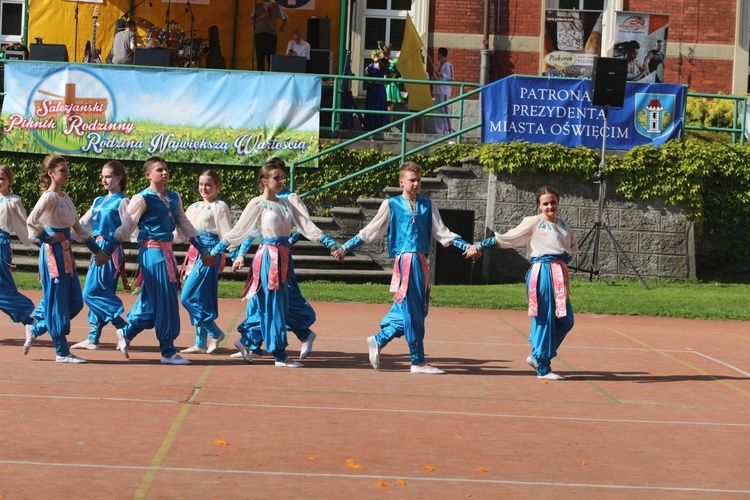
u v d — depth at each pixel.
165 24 24.78
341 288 17.36
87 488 5.89
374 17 26.48
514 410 8.59
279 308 10.13
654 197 19.62
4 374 9.23
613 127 19.61
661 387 9.92
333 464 6.63
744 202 20.28
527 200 19.58
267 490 5.99
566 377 10.27
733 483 6.53
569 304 10.12
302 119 20.11
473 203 19.86
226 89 20.06
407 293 10.08
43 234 9.81
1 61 19.95
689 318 15.74
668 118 19.69
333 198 20.20
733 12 25.83
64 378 9.16
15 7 26.39
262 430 7.48
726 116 22.19
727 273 20.56
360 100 25.84
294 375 9.80
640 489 6.32
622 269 19.56
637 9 25.62
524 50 25.83
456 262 18.81
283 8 24.52
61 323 9.89
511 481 6.39
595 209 19.61
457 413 8.36
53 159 9.97
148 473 6.25
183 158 19.98
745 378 10.56
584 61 25.64
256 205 10.19
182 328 12.95
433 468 6.61
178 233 10.48
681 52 25.83
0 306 10.63
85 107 19.94
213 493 5.89
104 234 10.76
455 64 25.75
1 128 19.94
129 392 8.64
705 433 8.00
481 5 25.73
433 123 23.69
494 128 19.56
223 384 9.18
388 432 7.59
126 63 21.52
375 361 10.20
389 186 20.30
